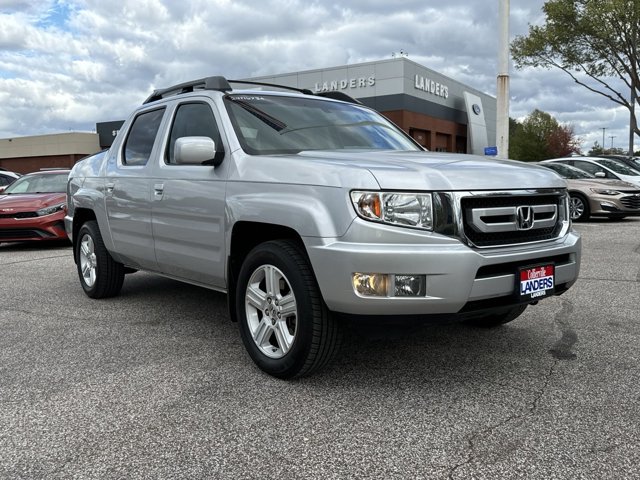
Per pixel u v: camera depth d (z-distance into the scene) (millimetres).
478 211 3139
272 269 3475
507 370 3617
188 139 3721
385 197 3008
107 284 5695
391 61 28453
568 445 2641
